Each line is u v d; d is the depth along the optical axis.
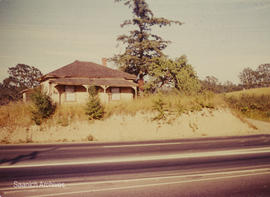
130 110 18.27
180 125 17.81
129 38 34.47
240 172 6.29
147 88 28.62
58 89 23.22
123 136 15.71
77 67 27.11
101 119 16.89
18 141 13.49
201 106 19.94
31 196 4.52
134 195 4.59
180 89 25.19
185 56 28.02
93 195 4.57
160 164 7.20
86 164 7.19
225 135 16.42
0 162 7.55
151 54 35.09
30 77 55.25
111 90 26.03
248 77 101.12
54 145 11.95
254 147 10.46
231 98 34.16
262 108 29.34
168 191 4.83
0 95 43.38
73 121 16.20
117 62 34.53
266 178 5.77
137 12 34.44
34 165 7.05
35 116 15.55
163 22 33.62
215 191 4.86
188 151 9.57
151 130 16.83
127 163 7.34
